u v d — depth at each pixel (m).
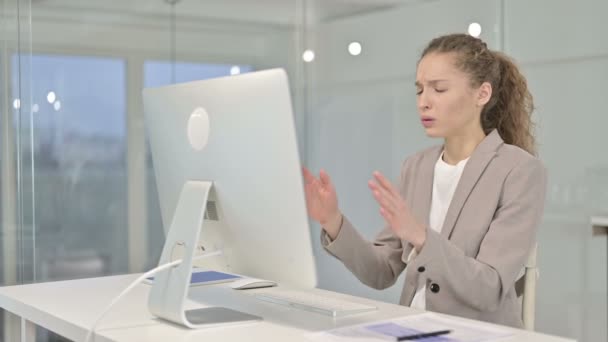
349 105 3.10
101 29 3.31
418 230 1.57
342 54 3.12
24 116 3.21
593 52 2.52
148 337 1.39
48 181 3.27
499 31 2.71
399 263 2.01
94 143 3.32
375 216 3.03
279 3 3.27
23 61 3.20
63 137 3.28
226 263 1.63
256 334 1.40
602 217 2.53
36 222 3.26
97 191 3.33
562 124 2.60
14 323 3.16
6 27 3.16
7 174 3.20
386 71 2.99
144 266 3.38
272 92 1.42
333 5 3.14
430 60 1.85
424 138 2.87
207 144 1.57
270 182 1.46
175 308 1.46
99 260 3.34
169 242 1.55
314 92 3.21
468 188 1.80
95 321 1.48
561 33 2.59
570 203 2.59
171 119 1.69
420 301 1.80
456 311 1.74
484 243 1.72
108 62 3.33
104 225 3.34
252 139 1.47
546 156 2.63
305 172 1.82
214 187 1.57
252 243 1.54
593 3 2.52
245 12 3.33
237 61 3.35
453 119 1.84
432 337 1.37
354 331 1.41
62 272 3.30
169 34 3.36
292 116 1.41
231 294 1.82
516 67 1.96
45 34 3.24
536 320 2.67
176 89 1.68
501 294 1.67
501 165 1.78
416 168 1.99
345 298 1.76
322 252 3.17
